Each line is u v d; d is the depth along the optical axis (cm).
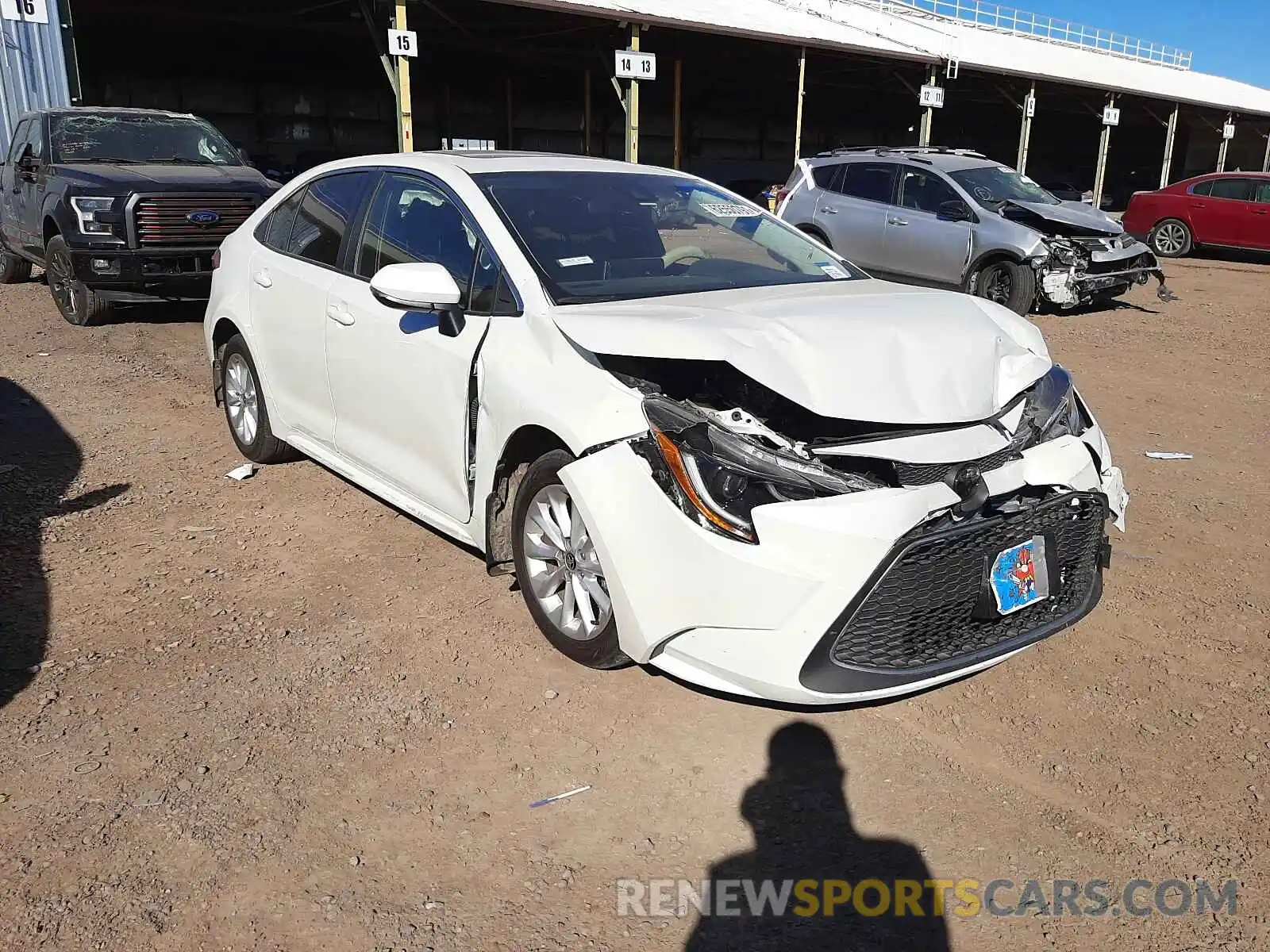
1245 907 253
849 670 294
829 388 305
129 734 319
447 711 335
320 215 492
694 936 243
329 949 237
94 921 243
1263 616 409
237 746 314
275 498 525
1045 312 1202
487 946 238
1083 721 333
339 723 327
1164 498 546
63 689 343
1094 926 247
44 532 478
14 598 409
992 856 271
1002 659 322
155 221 888
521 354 356
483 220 394
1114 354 947
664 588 304
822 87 3678
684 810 288
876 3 3431
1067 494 324
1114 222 1184
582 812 287
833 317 338
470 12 2153
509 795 293
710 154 4200
